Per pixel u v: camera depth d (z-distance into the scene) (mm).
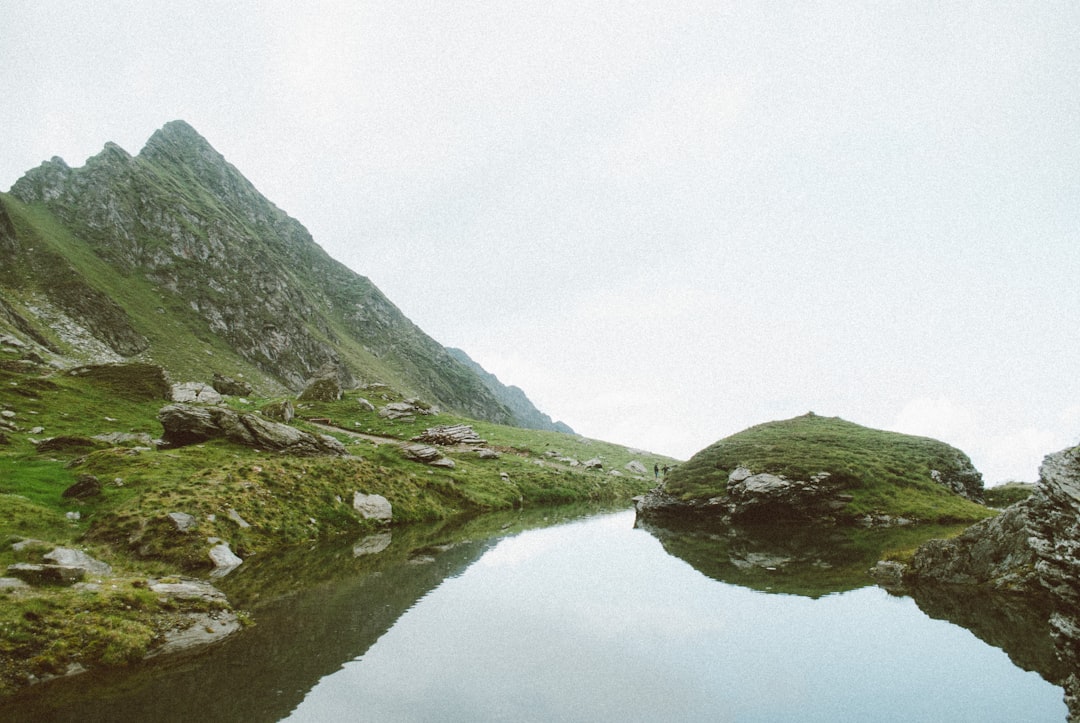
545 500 68312
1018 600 22266
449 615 21312
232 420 48531
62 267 145875
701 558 33938
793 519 50625
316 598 22844
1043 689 14320
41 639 14555
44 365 68562
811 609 22094
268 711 12930
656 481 95500
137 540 26344
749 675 15594
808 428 75062
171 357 149375
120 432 47375
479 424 111938
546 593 24984
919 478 54188
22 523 24312
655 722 12570
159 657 15805
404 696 14047
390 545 35719
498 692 14375
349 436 74188
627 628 19922
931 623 19938
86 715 12305
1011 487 60562
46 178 194000
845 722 12523
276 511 35844
